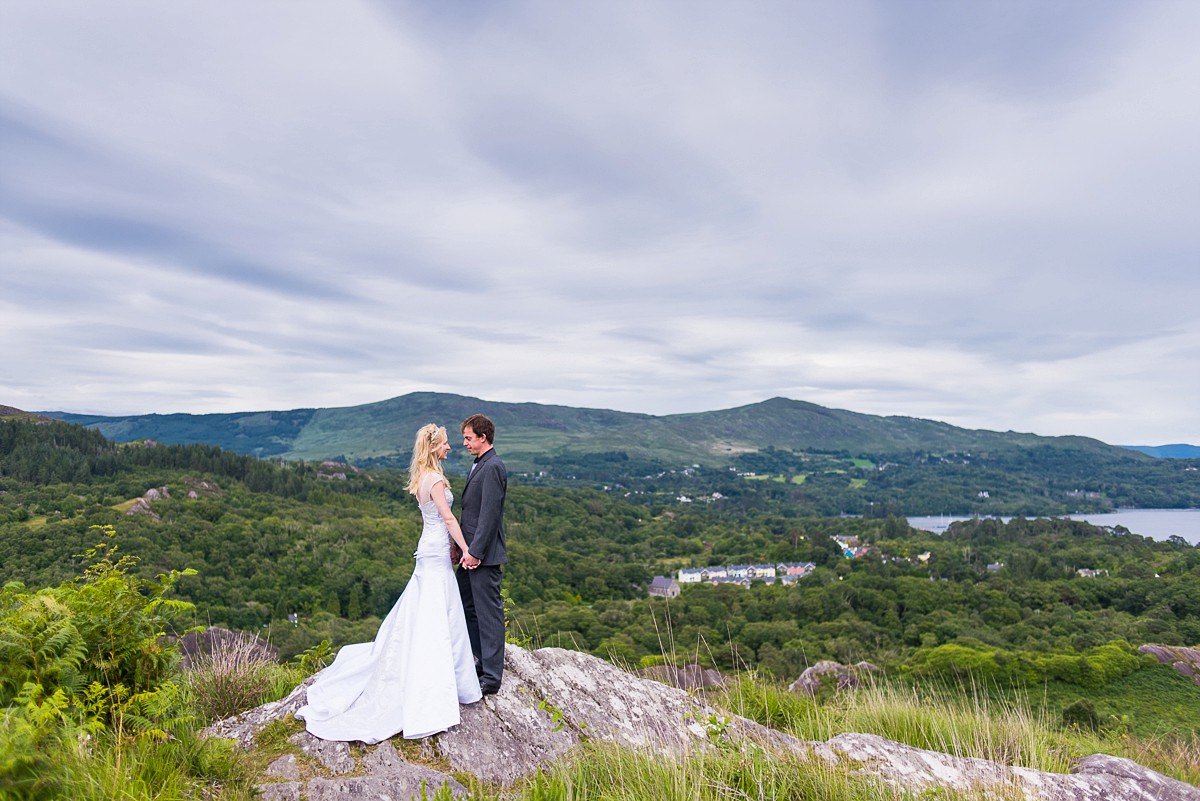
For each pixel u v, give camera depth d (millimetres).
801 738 6258
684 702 5719
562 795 4008
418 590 4887
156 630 4727
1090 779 5363
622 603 72812
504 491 5199
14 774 3189
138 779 3486
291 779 4008
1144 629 64562
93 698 4062
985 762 5488
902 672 42500
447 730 4535
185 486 106312
